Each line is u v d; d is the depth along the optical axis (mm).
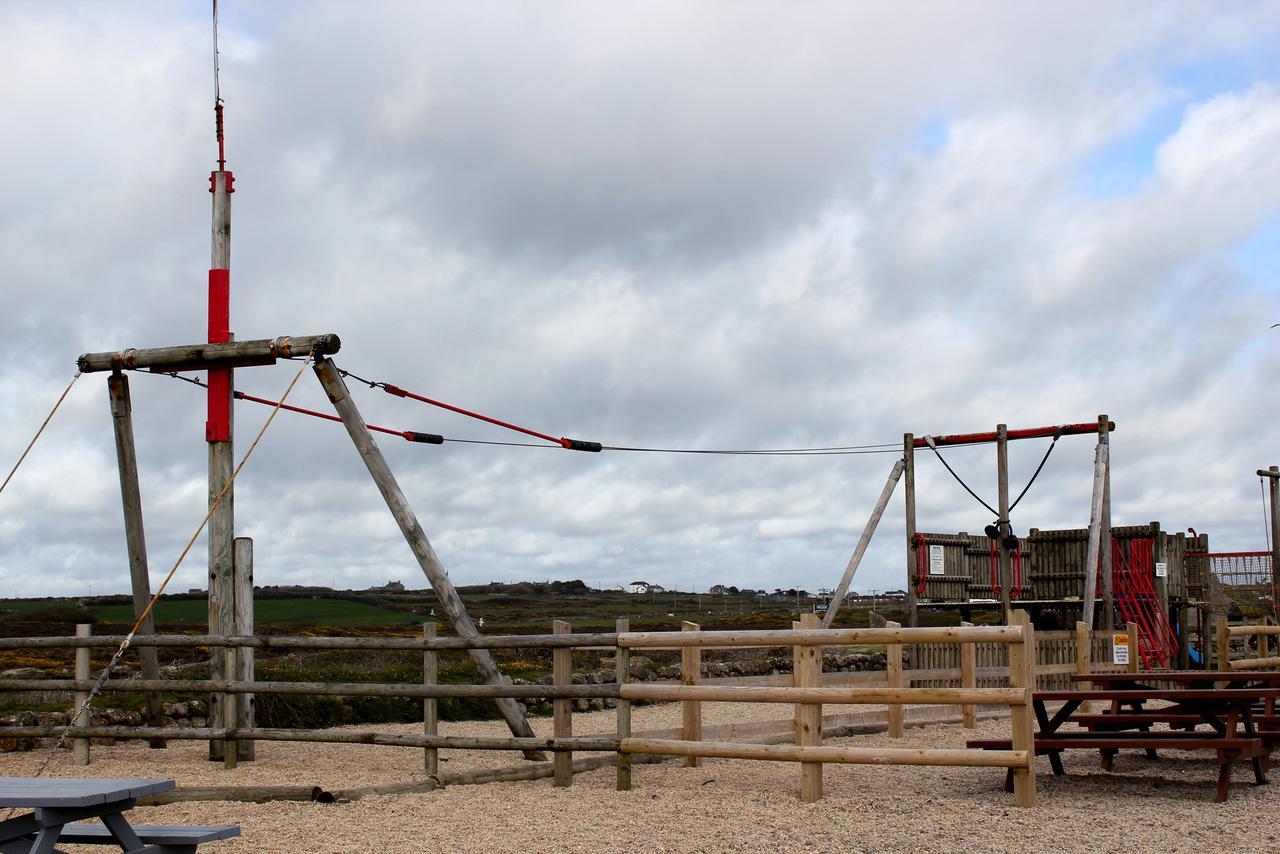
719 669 21328
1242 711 8906
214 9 12156
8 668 18531
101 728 10391
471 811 8117
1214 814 7699
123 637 10508
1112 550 22000
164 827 5867
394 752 11828
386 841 7109
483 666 10859
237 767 10492
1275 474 26375
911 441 20438
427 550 11008
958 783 9234
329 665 20781
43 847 5047
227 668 10836
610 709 17750
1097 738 8688
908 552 20078
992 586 21859
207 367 11672
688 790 8906
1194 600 22797
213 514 11453
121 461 12125
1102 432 20344
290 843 7078
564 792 8953
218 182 11969
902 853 6613
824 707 16047
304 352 11156
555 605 64438
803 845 6840
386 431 14953
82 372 11906
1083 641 15414
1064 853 6555
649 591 76312
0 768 10609
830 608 19891
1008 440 20625
